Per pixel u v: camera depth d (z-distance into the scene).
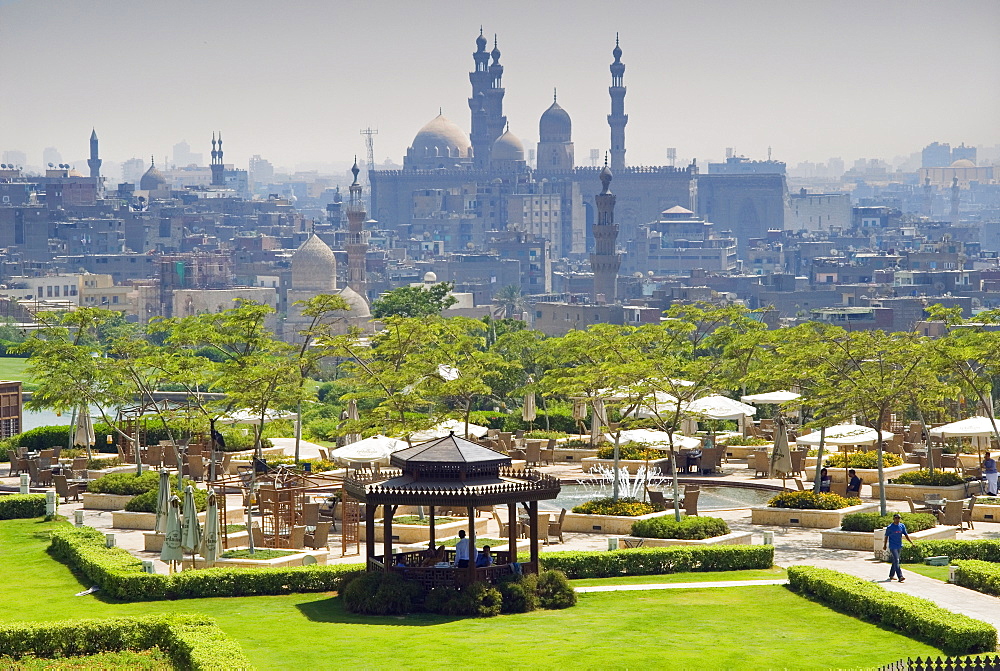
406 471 43.66
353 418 81.06
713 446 78.88
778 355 81.75
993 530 59.00
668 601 43.75
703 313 95.50
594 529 59.25
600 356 70.94
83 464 75.12
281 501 56.69
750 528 60.31
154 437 84.75
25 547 55.31
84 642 38.00
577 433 95.75
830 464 74.88
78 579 48.25
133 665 36.41
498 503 42.34
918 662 32.53
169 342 78.56
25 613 42.84
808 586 44.25
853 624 39.94
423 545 52.56
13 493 68.12
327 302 80.94
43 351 76.94
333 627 39.91
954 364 72.69
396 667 35.09
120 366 74.12
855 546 54.88
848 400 63.53
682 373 69.31
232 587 45.03
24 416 149.62
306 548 52.22
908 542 51.97
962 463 77.00
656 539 53.66
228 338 78.75
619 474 74.38
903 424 95.00
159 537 54.12
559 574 43.28
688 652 36.47
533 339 123.31
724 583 46.84
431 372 75.62
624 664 35.22
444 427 70.75
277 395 68.25
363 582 42.25
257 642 38.12
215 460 71.81
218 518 48.00
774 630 39.25
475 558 43.34
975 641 36.31
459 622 40.53
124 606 43.62
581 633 38.88
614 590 45.78
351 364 80.50
